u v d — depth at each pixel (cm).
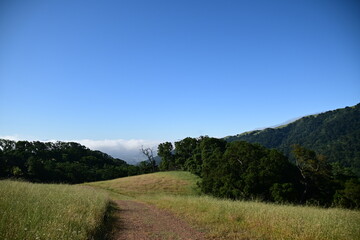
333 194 3809
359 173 7888
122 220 1290
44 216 746
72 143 12700
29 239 547
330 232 809
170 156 9519
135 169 10850
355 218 1029
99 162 12100
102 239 828
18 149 9175
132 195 4431
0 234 543
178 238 885
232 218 1158
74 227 734
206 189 4262
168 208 1789
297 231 862
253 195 3538
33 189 1433
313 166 4028
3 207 786
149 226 1126
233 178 3819
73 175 8488
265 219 1048
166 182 5809
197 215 1327
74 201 1238
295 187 3731
